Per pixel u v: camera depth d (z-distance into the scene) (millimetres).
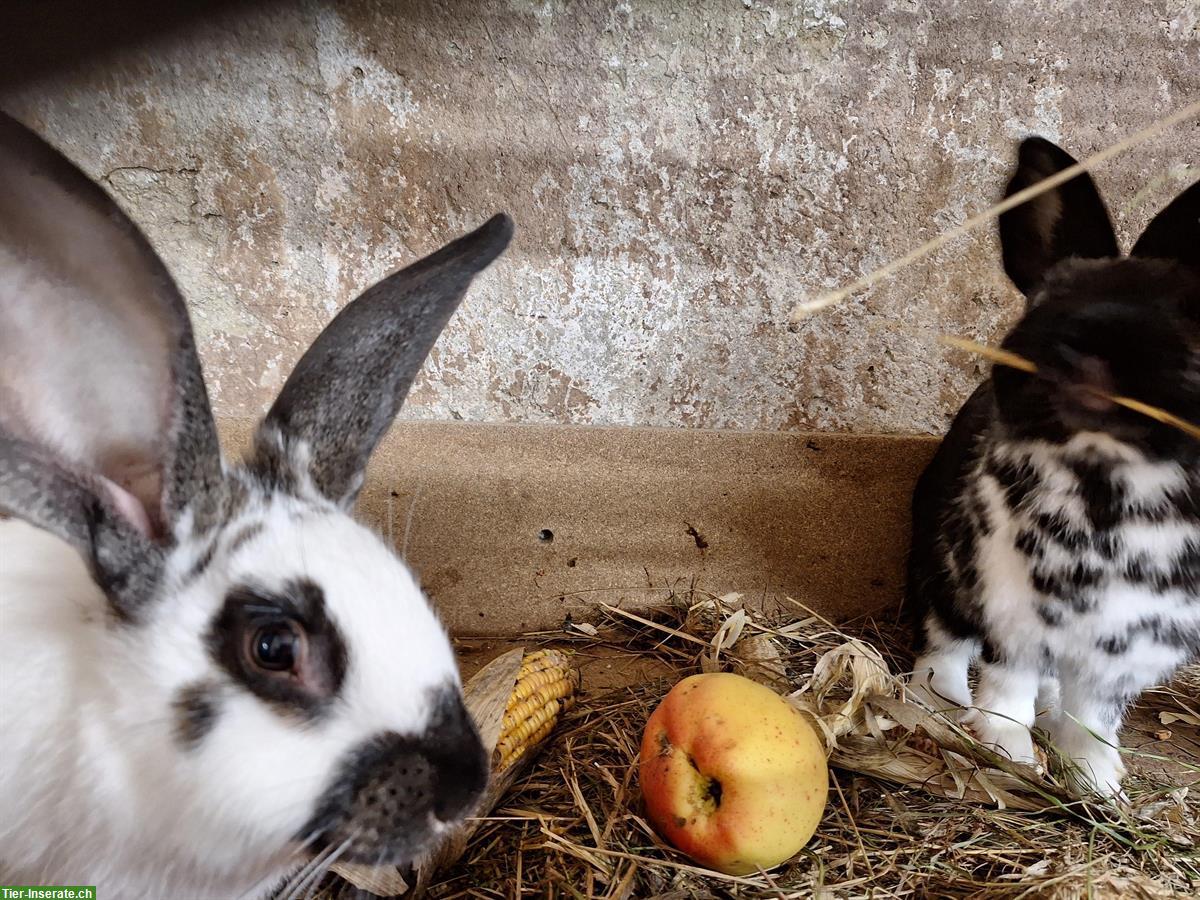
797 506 646
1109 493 431
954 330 639
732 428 650
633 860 405
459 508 636
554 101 590
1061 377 395
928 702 503
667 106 593
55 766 297
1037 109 604
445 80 583
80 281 277
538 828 430
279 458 344
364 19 571
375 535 341
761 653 535
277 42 573
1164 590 440
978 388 568
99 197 266
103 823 299
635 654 610
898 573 655
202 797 284
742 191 610
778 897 390
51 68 569
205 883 317
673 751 403
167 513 296
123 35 566
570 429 635
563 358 637
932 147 607
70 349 282
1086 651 466
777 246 621
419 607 314
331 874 392
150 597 292
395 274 364
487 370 638
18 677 299
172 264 608
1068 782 461
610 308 629
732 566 654
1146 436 396
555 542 645
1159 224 430
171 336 286
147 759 288
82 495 286
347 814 285
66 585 314
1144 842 430
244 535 304
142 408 293
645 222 613
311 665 289
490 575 646
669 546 650
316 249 611
